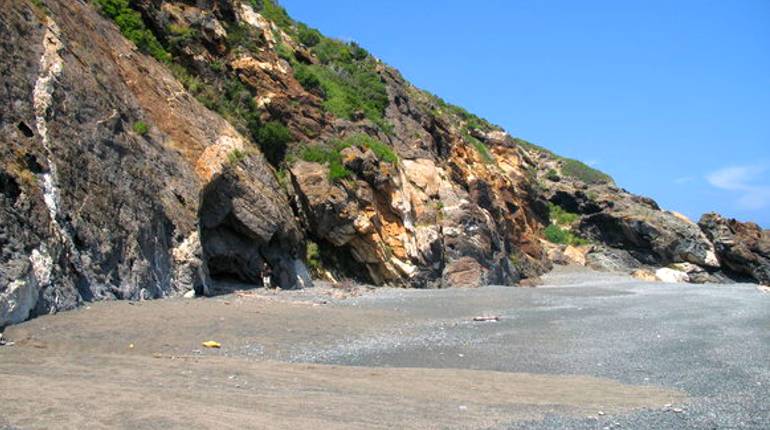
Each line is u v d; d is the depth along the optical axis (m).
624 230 62.34
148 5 30.81
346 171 34.28
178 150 25.41
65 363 11.72
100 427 7.71
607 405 10.81
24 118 18.67
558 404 10.75
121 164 21.70
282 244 29.56
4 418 7.80
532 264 51.28
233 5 37.12
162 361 12.66
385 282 34.41
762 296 31.34
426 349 16.30
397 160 38.19
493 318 21.94
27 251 16.02
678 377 13.49
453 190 42.06
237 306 20.70
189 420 8.15
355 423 8.75
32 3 21.91
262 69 35.62
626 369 14.36
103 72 23.73
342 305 24.25
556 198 68.25
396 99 47.66
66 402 8.66
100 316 16.50
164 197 23.14
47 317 15.52
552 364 14.90
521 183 60.81
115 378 10.65
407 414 9.52
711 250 59.62
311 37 50.41
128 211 21.02
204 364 12.66
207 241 26.08
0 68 18.67
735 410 10.66
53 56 20.92
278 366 13.13
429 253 36.38
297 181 32.66
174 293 22.09
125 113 23.58
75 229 18.42
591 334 18.97
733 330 19.70
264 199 28.09
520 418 9.68
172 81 28.47
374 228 34.00
